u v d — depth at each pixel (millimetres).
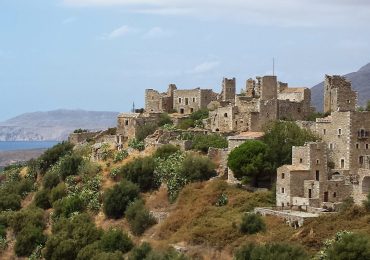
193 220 177750
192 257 160625
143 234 187750
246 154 187250
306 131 192000
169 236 178375
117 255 165875
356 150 182250
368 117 184000
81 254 174500
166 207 197000
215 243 162750
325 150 176250
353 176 176375
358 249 130500
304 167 174625
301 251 138625
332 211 163125
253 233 160500
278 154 187500
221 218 174750
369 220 149375
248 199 180000
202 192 191000
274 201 178500
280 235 154500
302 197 170625
